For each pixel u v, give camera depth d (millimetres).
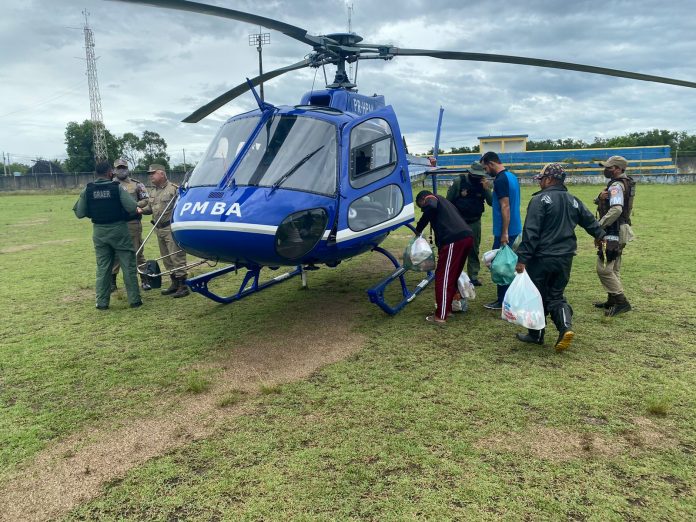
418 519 2033
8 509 2236
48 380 3674
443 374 3527
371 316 5066
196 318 5238
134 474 2455
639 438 2605
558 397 3098
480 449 2543
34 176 41906
